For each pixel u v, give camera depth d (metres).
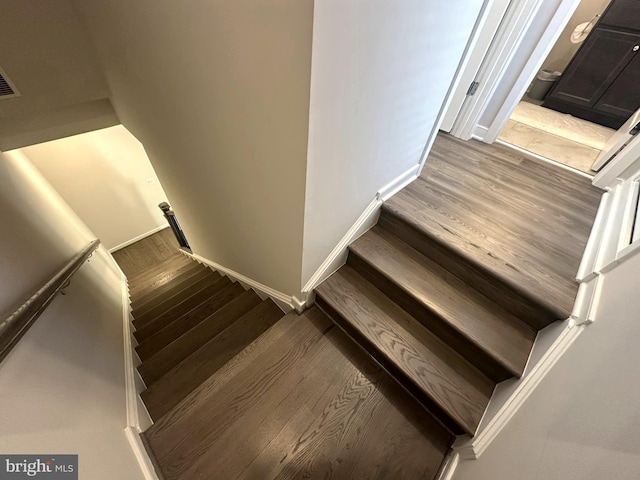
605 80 2.88
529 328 1.26
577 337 0.97
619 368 0.63
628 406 0.52
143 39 1.15
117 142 3.32
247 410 1.25
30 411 0.72
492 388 1.23
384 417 1.26
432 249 1.51
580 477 0.54
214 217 1.97
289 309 1.71
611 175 1.74
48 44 1.56
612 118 2.95
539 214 1.61
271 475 1.09
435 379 1.25
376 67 0.90
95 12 1.33
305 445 1.17
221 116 1.07
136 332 2.03
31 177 2.08
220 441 1.16
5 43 1.44
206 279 2.70
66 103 1.79
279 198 1.10
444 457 1.17
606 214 1.51
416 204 1.63
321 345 1.49
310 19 0.57
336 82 0.77
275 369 1.39
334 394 1.32
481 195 1.73
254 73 0.79
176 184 2.24
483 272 1.33
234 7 0.70
